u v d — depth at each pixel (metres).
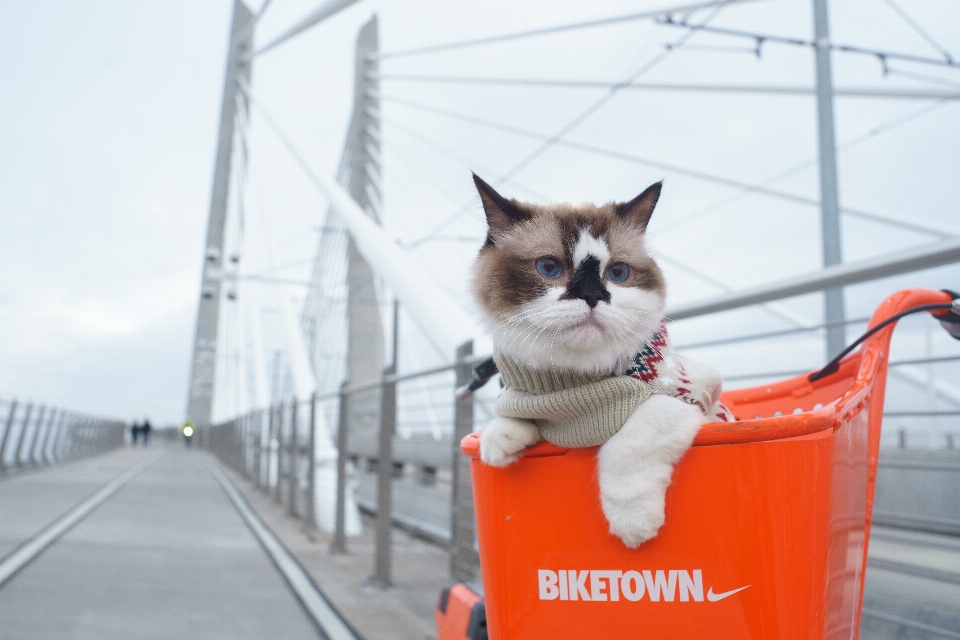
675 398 1.08
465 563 3.20
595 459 1.08
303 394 9.60
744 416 1.62
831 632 1.04
